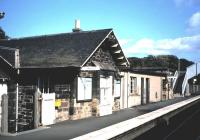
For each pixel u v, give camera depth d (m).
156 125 15.79
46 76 19.69
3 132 13.96
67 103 18.55
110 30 21.53
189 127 16.45
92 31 22.16
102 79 21.34
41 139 12.92
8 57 19.84
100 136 11.25
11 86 19.25
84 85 19.77
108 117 20.11
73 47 20.86
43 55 20.88
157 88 36.22
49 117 16.62
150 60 90.12
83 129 15.26
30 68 19.47
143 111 23.77
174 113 20.86
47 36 23.84
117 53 23.23
